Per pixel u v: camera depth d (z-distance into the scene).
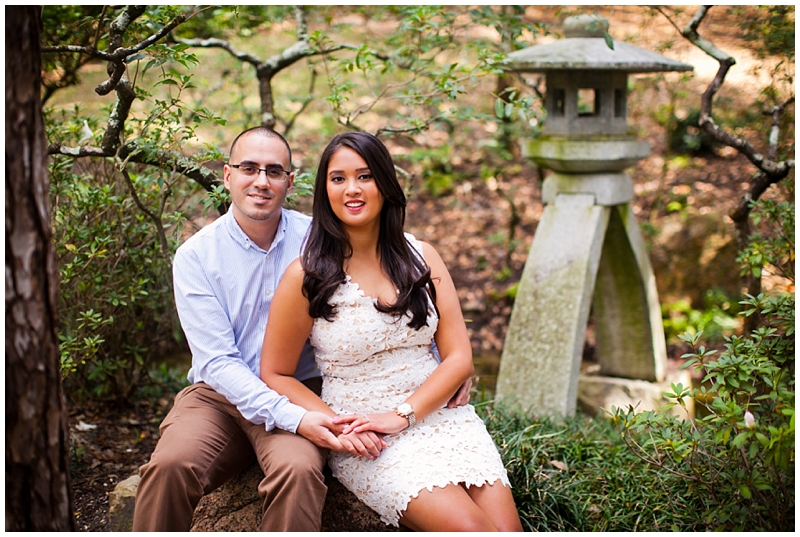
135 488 2.53
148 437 3.32
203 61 6.64
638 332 4.41
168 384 3.89
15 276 1.52
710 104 3.53
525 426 3.28
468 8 4.16
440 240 6.79
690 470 2.50
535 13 5.81
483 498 2.14
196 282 2.28
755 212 3.60
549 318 3.97
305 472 2.02
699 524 2.39
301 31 3.85
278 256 2.38
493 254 6.61
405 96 3.48
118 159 2.69
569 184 3.99
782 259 3.38
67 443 1.68
